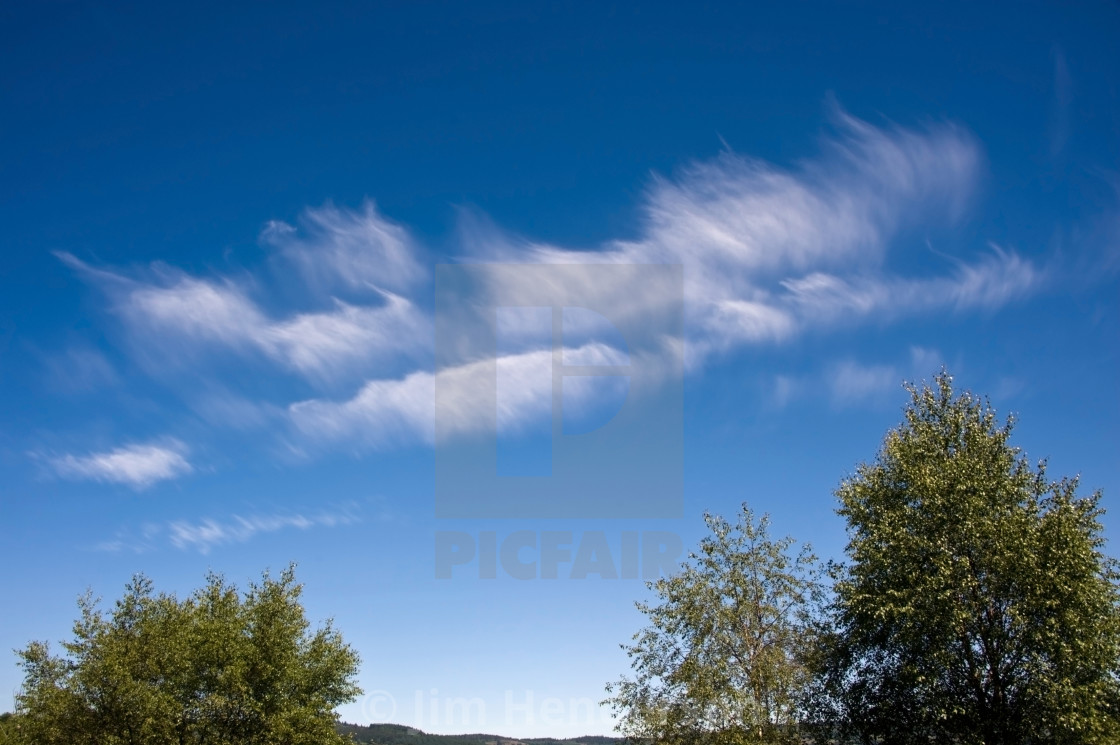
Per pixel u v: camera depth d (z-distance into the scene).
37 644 38.44
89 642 39.03
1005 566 29.06
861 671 34.50
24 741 36.28
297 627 40.44
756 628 34.91
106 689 36.25
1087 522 30.91
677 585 35.59
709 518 37.19
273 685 38.16
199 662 37.91
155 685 37.03
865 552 33.09
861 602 32.84
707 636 34.22
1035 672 28.09
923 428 34.53
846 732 34.28
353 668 42.34
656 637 35.84
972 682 30.17
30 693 37.62
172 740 35.31
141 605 40.84
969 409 35.16
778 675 32.94
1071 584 28.30
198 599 42.38
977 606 29.62
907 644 31.23
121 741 35.34
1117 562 30.20
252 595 41.84
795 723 33.44
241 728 36.81
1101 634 27.81
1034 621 28.84
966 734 29.66
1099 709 28.03
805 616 35.66
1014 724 28.98
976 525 29.97
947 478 31.66
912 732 32.28
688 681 33.66
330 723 39.38
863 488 35.09
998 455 32.62
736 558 36.03
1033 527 29.92
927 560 31.39
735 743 31.78
